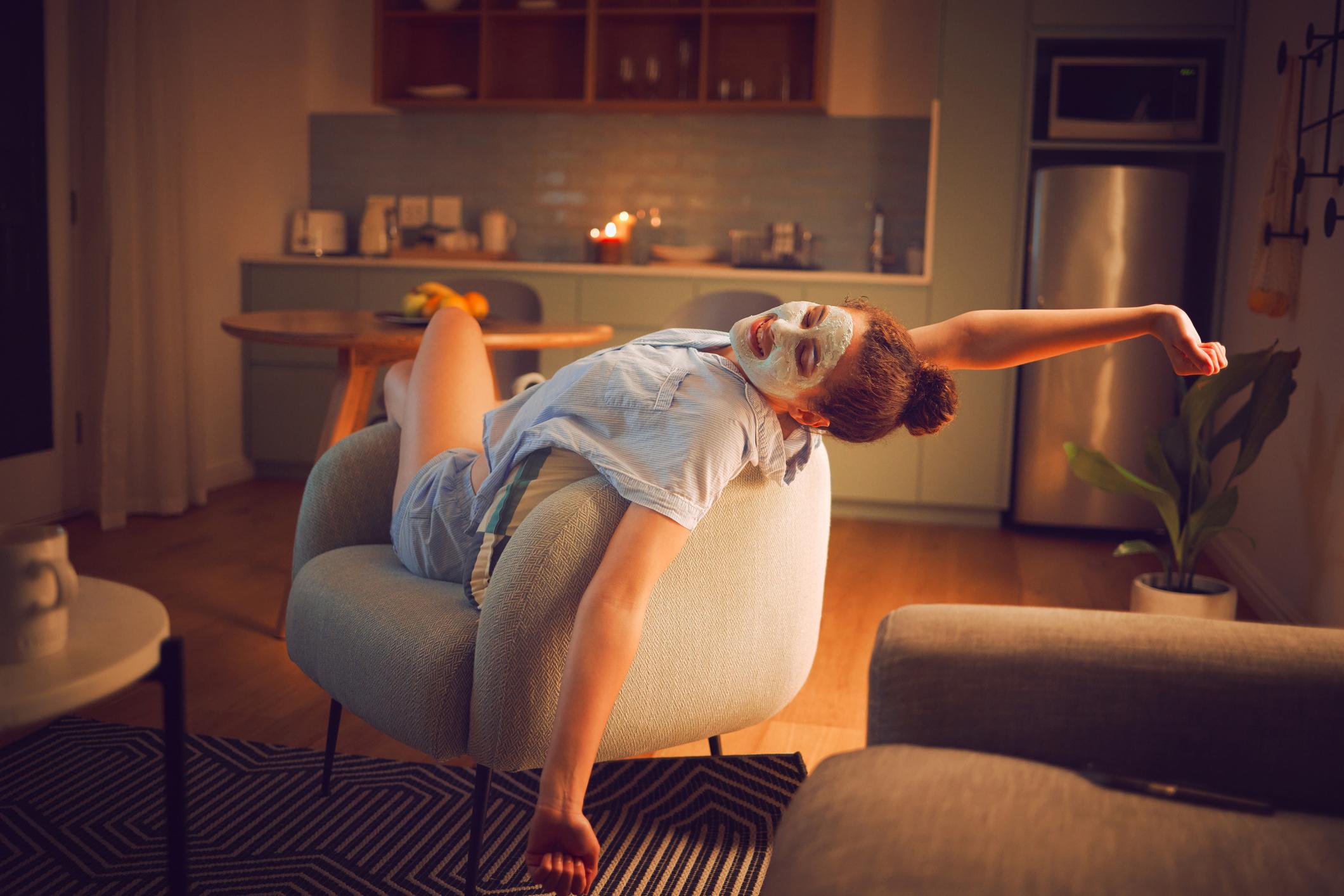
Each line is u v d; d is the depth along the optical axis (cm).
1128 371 395
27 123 354
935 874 77
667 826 173
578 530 124
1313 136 293
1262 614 313
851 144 475
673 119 489
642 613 113
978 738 99
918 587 330
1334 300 269
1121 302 392
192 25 421
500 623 124
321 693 230
